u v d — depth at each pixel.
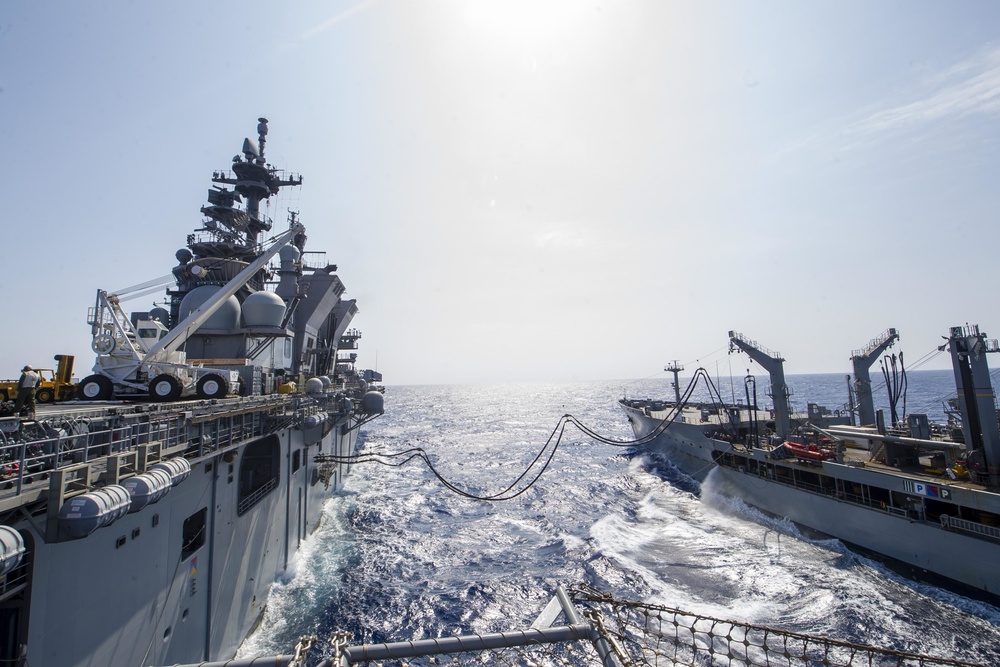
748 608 23.64
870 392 40.16
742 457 38.81
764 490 36.03
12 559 8.30
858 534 28.78
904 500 27.48
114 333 20.19
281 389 26.95
